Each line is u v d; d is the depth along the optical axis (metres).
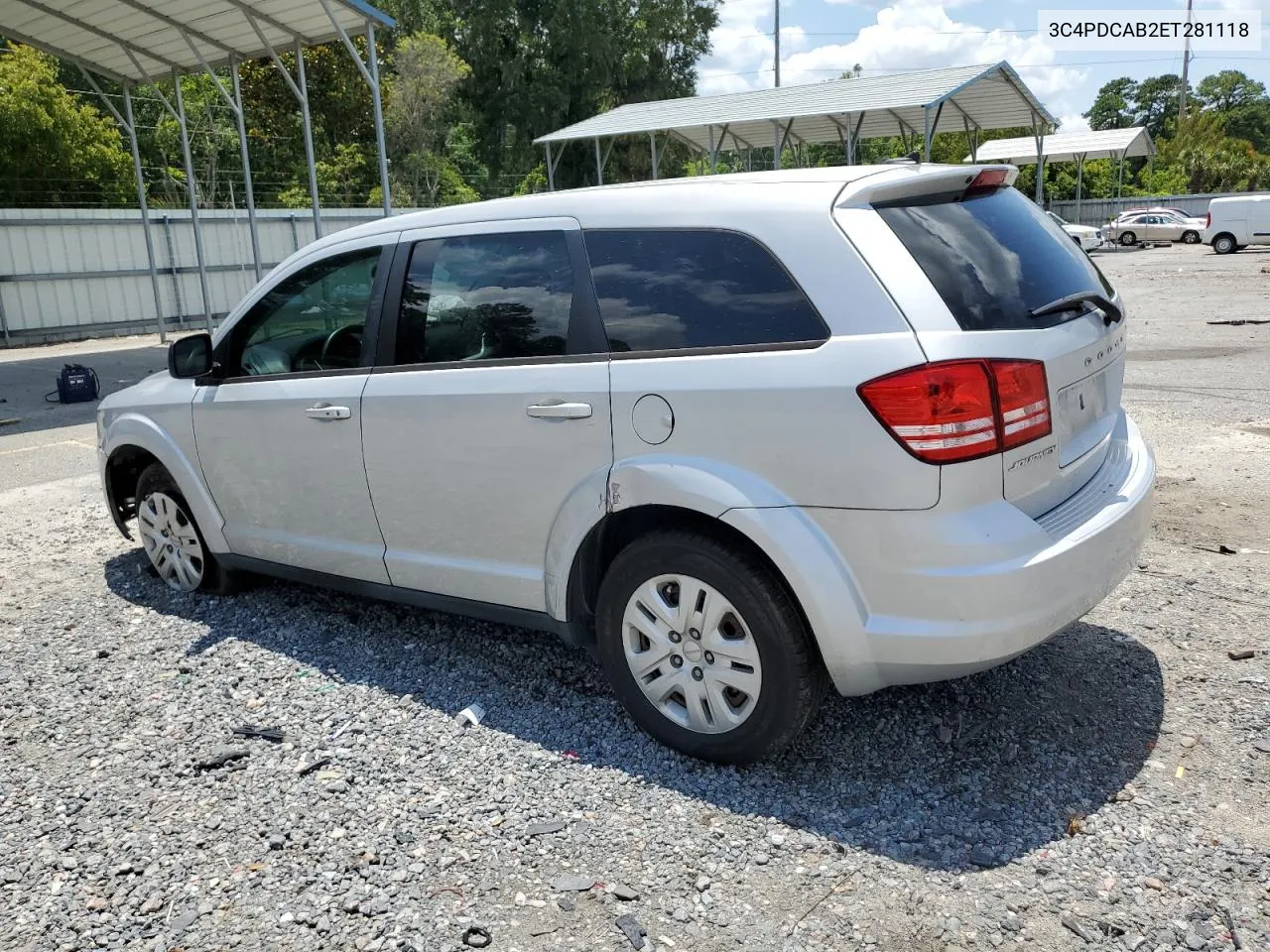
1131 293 20.61
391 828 3.01
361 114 40.41
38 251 21.38
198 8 14.33
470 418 3.59
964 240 3.08
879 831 2.89
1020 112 27.61
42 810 3.20
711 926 2.54
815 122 28.61
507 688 3.92
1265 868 2.65
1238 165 59.94
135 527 6.53
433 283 3.83
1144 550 5.12
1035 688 3.70
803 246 2.98
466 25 46.94
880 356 2.79
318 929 2.58
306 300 4.27
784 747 3.15
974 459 2.75
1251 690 3.61
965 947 2.42
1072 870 2.68
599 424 3.27
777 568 3.03
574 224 3.47
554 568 3.48
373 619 4.69
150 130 35.12
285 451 4.29
